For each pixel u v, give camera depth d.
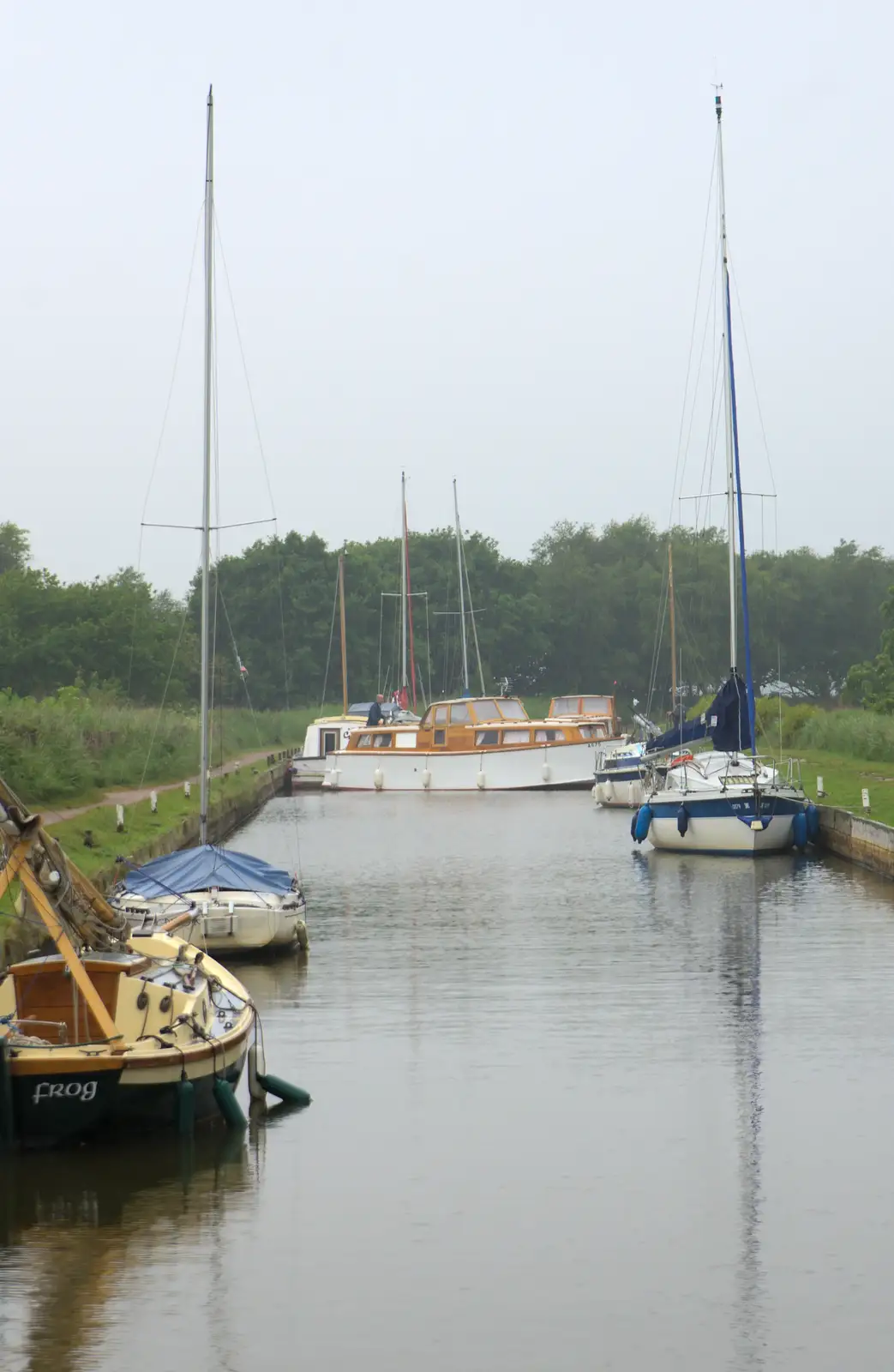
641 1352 11.83
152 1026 17.58
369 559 123.81
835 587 132.25
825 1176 15.56
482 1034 21.30
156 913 26.17
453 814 57.88
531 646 129.75
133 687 89.62
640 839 43.53
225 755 73.25
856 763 56.88
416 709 107.00
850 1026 21.48
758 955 26.81
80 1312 12.63
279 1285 13.10
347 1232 14.27
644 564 135.25
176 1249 13.91
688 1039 20.89
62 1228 14.44
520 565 133.62
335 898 34.59
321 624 117.44
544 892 35.28
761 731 71.31
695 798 41.50
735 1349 11.87
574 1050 20.42
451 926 30.47
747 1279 13.14
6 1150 16.23
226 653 114.38
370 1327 12.31
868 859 37.00
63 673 87.62
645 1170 15.82
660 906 32.78
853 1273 13.22
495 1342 12.02
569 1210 14.75
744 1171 15.73
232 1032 17.55
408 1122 17.39
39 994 17.41
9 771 39.91
